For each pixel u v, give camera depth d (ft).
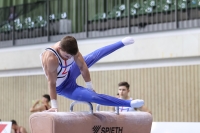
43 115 20.59
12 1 63.10
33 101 50.52
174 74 46.73
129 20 49.52
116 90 50.31
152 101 48.06
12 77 58.59
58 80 21.74
